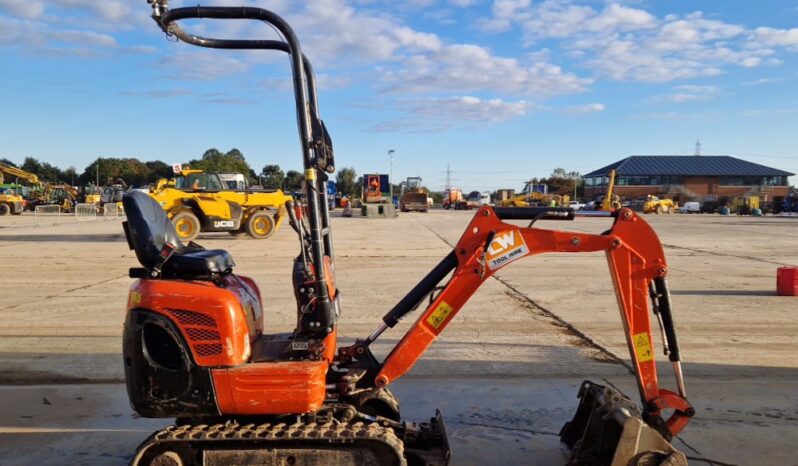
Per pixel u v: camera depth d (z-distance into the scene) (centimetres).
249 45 389
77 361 641
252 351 368
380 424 369
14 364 630
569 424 433
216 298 339
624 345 702
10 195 4438
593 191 8756
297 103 346
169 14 344
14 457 424
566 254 1633
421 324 377
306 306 359
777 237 2231
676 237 2236
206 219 2048
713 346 702
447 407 517
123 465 412
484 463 417
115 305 929
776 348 694
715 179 8188
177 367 338
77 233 2381
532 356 659
